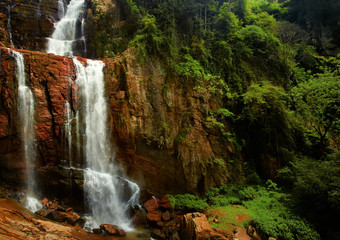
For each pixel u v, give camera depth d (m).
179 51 17.69
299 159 15.47
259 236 10.45
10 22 17.72
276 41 22.41
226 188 15.12
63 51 18.89
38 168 12.10
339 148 16.41
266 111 17.55
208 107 16.91
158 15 18.36
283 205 12.70
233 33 20.41
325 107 15.15
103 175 13.10
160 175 14.67
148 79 15.64
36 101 12.28
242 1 23.78
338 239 10.42
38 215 10.19
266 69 20.69
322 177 11.80
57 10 21.05
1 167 11.37
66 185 12.00
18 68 12.12
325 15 27.11
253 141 18.14
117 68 15.17
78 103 13.53
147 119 14.88
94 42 19.41
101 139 14.09
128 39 19.52
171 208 13.20
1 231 7.68
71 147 12.95
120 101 14.46
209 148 16.00
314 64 24.44
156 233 10.92
